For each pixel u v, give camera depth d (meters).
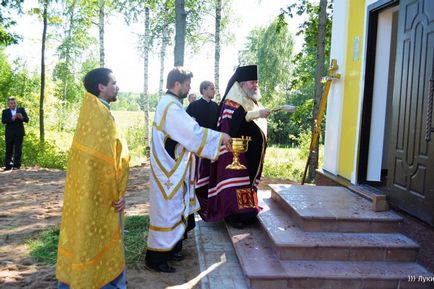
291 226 4.75
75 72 23.92
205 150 4.14
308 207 4.93
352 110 6.27
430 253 4.04
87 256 3.10
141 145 18.09
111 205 3.25
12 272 4.30
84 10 16.88
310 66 16.64
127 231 5.64
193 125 4.16
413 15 4.48
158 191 4.31
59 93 23.30
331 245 4.20
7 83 16.89
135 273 4.37
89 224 3.10
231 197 5.14
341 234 4.51
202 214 5.68
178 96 4.36
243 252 4.41
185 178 4.41
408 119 4.50
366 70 5.89
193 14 16.48
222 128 5.19
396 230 4.59
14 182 9.37
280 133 25.12
